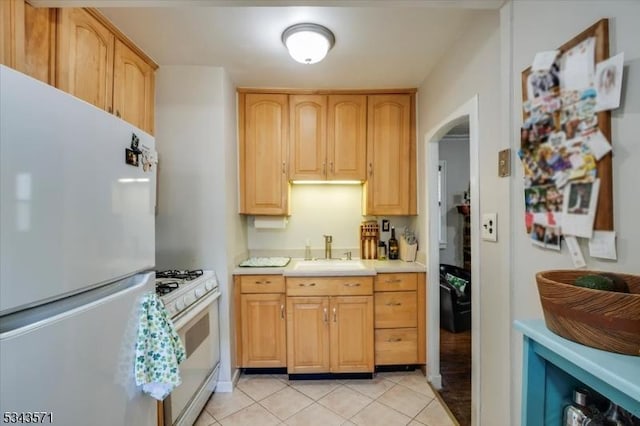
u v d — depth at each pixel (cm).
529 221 110
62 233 73
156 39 179
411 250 264
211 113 220
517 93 119
